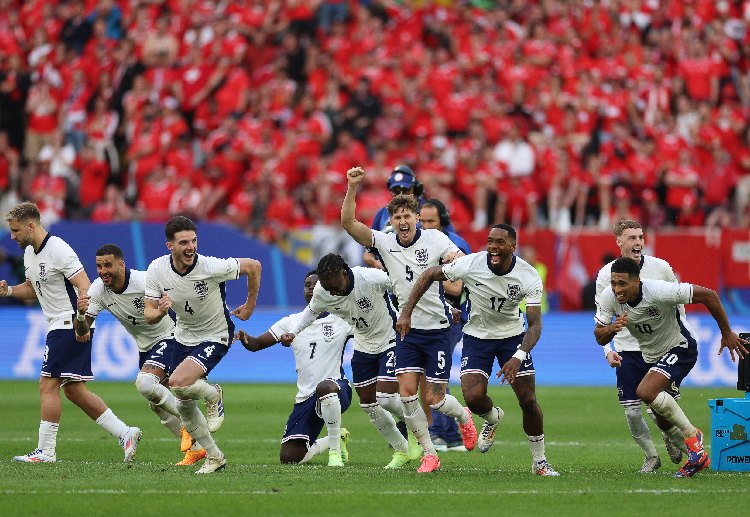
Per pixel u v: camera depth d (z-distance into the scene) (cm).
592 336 7400
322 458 3953
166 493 2755
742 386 3422
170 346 3738
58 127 9625
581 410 5838
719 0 10212
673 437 3409
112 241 7625
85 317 3591
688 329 3372
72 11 10175
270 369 7594
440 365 3469
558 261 7531
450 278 3294
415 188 4325
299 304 7656
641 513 2483
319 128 9075
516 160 8781
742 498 2719
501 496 2747
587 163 8919
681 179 8931
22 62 9956
